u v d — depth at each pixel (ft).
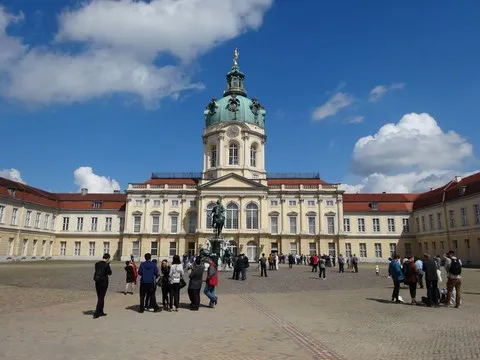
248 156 250.78
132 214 247.50
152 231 245.04
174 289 54.03
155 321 45.52
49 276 104.37
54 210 256.11
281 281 101.04
